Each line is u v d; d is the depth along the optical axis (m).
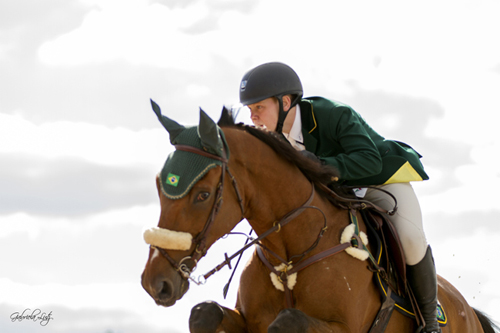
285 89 6.70
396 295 6.44
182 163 5.23
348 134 6.47
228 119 5.97
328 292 5.78
